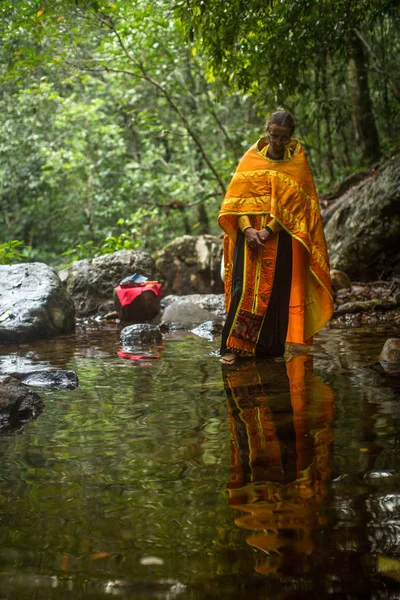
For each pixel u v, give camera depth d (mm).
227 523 1817
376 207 8156
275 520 1819
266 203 4484
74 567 1608
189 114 16297
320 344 5000
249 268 4516
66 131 15922
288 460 2324
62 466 2371
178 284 8859
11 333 5738
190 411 3100
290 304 4613
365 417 2844
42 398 3498
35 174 16703
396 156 8555
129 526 1827
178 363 4434
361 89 11367
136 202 15422
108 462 2396
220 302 7715
